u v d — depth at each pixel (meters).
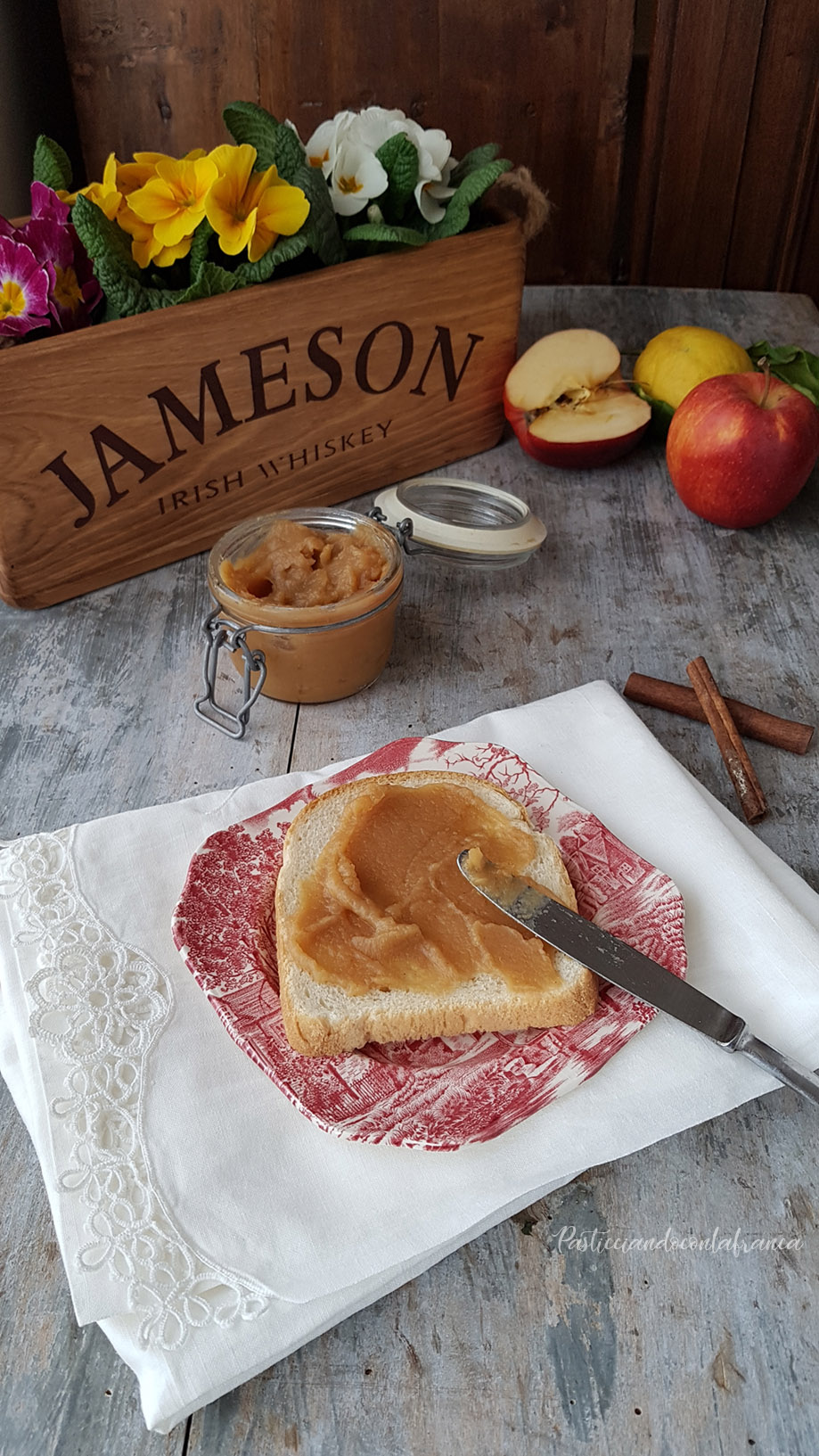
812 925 0.39
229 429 0.57
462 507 0.58
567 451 0.64
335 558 0.51
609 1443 0.29
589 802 0.43
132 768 0.49
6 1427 0.30
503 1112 0.32
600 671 0.54
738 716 0.50
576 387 0.65
